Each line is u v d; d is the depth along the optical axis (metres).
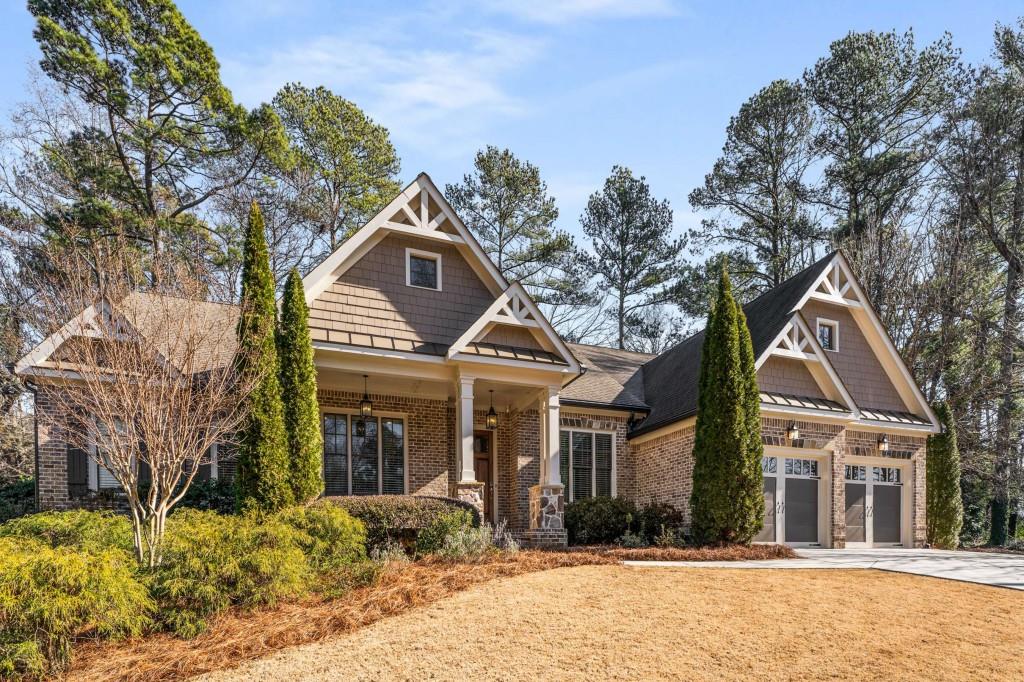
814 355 18.42
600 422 19.75
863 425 19.23
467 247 17.27
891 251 28.53
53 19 24.02
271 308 13.09
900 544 20.03
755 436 15.84
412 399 17.88
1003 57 28.39
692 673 6.89
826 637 8.09
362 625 8.23
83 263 14.18
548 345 16.86
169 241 22.16
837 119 32.56
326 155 32.62
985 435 26.77
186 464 14.90
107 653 7.60
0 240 21.36
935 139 29.52
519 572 10.90
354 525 11.14
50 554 7.59
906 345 28.39
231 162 28.58
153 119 26.61
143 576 8.68
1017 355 26.22
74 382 10.70
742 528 15.38
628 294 38.03
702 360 16.41
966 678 6.95
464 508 13.62
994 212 27.94
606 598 9.41
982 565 13.42
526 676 6.77
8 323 17.84
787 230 33.66
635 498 19.77
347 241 15.80
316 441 13.35
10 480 23.81
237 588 8.82
